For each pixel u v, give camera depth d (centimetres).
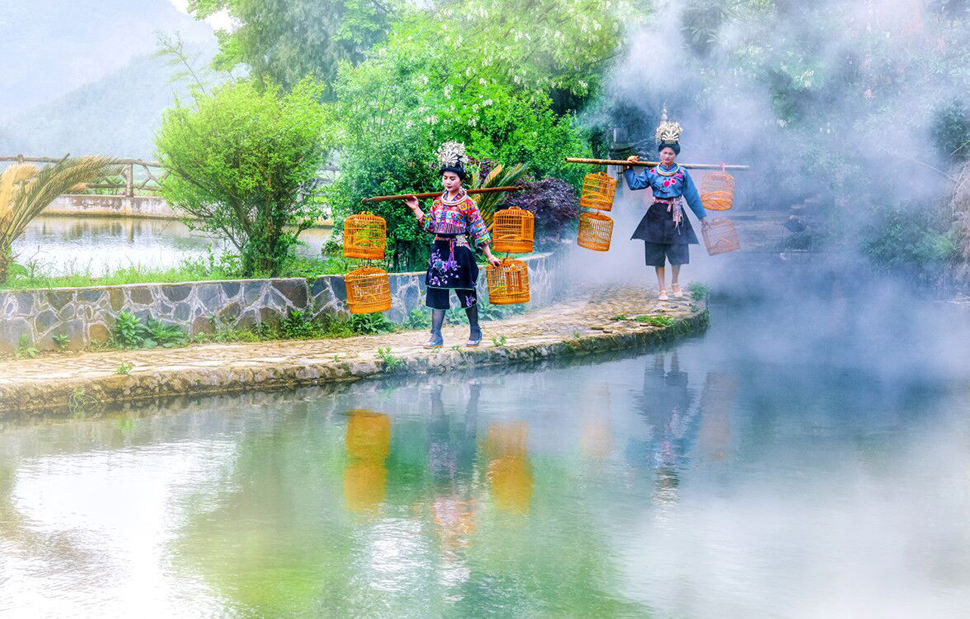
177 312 1152
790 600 480
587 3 2422
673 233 1501
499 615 460
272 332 1209
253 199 1293
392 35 2012
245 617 456
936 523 595
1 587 488
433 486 664
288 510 611
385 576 507
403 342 1180
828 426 842
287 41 4006
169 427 820
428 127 1656
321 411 888
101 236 2502
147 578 502
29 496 632
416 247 1502
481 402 933
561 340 1209
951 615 466
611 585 496
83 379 902
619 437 801
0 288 1086
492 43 2131
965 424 852
